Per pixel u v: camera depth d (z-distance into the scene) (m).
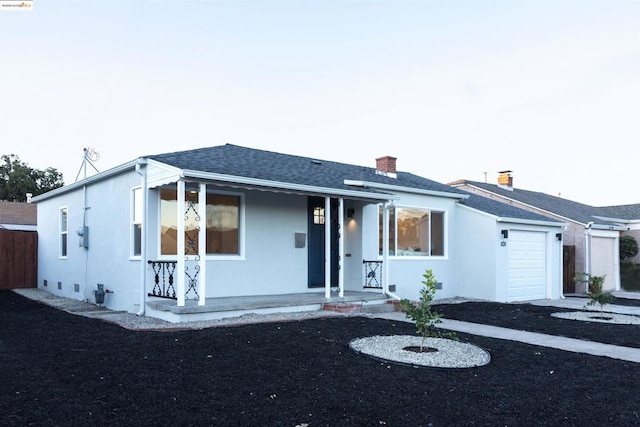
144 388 4.88
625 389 5.29
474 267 15.10
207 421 4.06
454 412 4.44
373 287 12.97
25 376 5.24
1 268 16.27
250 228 11.34
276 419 4.15
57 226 14.95
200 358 6.16
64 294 14.09
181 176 8.72
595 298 11.69
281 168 11.96
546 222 16.11
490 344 7.62
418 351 6.80
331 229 13.13
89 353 6.36
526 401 4.80
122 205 11.00
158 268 9.97
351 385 5.18
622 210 25.47
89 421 3.99
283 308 10.25
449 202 15.51
